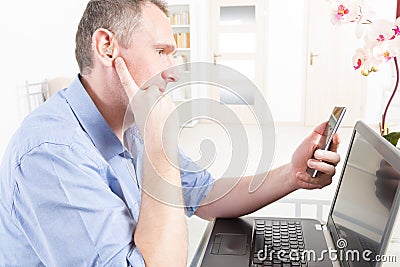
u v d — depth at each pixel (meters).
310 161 1.01
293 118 6.45
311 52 6.21
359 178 0.85
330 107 6.27
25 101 3.16
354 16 1.06
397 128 1.18
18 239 0.78
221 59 6.61
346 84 6.15
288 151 4.46
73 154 0.74
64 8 3.71
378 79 6.01
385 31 1.01
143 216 0.72
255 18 6.37
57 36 3.61
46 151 0.72
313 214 1.49
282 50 6.34
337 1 1.08
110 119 0.84
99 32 0.76
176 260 0.70
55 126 0.77
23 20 3.16
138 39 0.74
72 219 0.70
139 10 0.75
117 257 0.69
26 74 3.18
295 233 1.00
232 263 0.86
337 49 6.12
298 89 6.36
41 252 0.72
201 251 0.97
